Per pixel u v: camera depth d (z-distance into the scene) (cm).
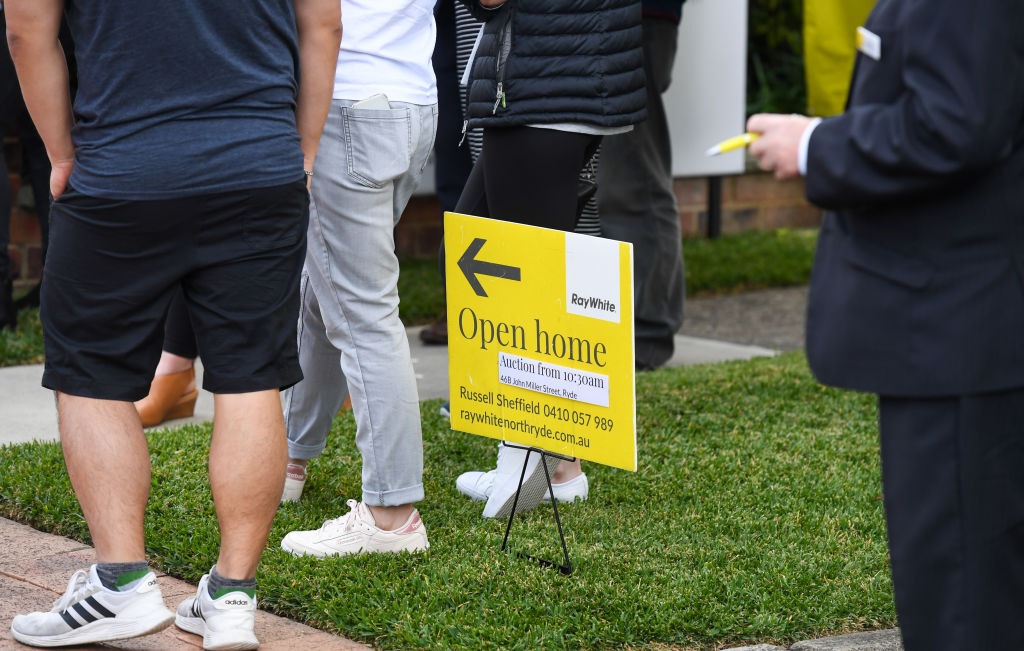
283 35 773
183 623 832
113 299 759
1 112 1633
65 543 1006
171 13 734
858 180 568
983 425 581
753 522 1046
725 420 1384
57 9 737
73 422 774
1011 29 530
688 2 2278
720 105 2347
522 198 1009
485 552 965
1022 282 571
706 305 2236
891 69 576
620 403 888
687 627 838
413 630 819
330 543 951
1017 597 599
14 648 796
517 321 946
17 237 2039
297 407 1059
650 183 1616
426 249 2495
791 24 3116
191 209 743
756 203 2925
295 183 772
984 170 552
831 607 873
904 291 584
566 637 816
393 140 910
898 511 606
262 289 774
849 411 1427
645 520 1055
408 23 924
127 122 738
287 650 805
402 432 946
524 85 978
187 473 1133
